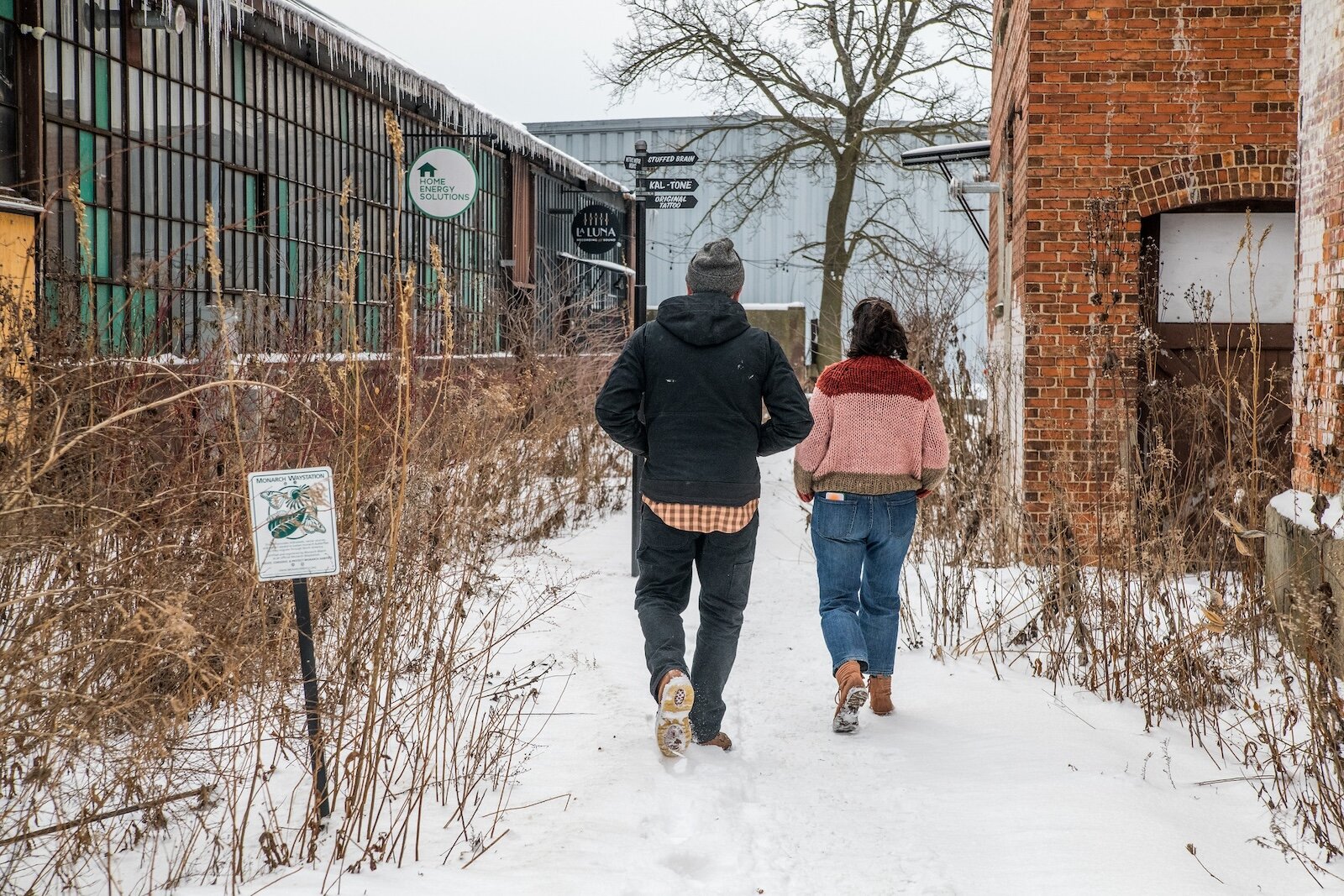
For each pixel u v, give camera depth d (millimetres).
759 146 28781
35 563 3971
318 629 4637
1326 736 4027
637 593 4922
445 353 4406
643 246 9266
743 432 4773
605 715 5172
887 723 5281
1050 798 4234
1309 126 6367
